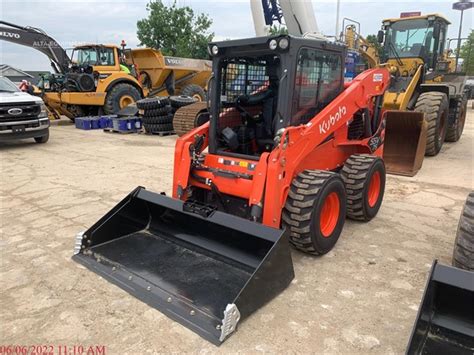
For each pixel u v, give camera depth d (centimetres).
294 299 313
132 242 389
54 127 1391
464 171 730
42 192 595
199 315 285
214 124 399
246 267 338
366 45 1005
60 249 398
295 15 535
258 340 267
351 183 452
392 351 259
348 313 297
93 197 569
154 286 320
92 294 318
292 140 349
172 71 1531
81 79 1330
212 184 387
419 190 611
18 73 3014
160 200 382
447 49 1095
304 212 352
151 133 1200
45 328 279
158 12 2809
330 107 402
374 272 358
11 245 409
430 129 810
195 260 355
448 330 254
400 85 866
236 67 402
